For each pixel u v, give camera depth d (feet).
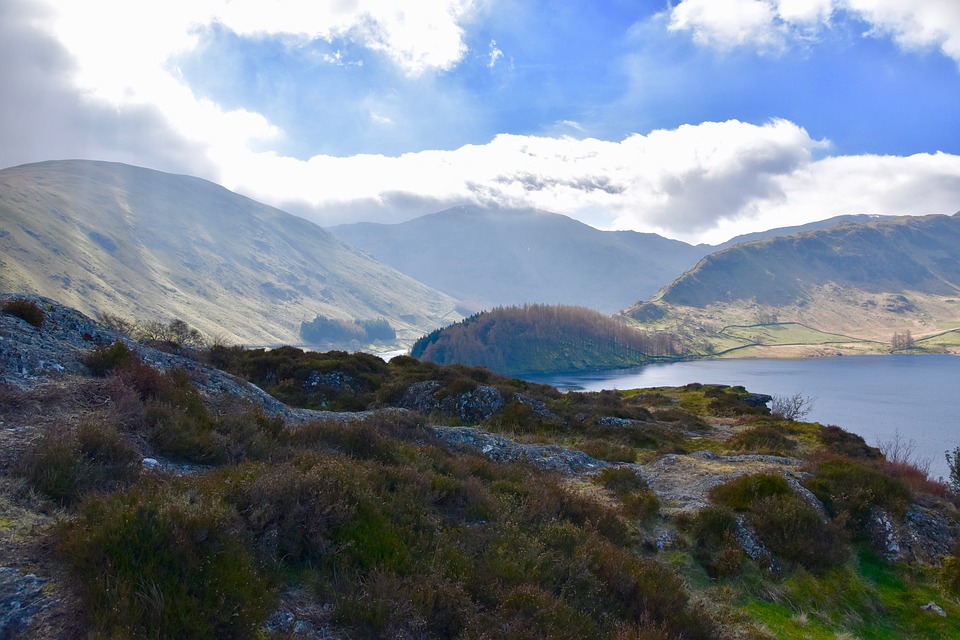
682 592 27.50
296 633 16.17
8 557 15.57
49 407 28.40
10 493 19.01
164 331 83.30
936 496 51.34
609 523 34.24
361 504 23.12
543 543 26.94
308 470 25.18
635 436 75.46
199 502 18.45
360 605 17.63
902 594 34.24
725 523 36.06
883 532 39.24
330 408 74.18
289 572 19.22
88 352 39.24
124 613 13.76
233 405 40.63
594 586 24.18
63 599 14.30
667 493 44.32
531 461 51.42
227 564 16.46
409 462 35.63
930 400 347.36
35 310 41.91
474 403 78.64
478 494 31.17
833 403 330.75
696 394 148.56
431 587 19.52
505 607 20.15
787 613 30.22
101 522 16.60
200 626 14.21
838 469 45.93
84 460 21.94
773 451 69.67
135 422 29.04
